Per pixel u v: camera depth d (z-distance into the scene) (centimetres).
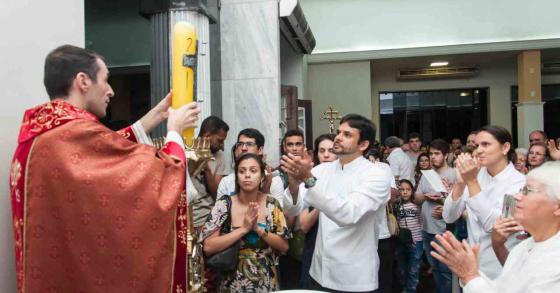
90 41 576
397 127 1309
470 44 1022
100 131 140
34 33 169
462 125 1289
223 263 245
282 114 716
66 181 134
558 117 1232
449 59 1123
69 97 148
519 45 1002
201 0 452
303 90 949
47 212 136
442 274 416
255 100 590
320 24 1086
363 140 248
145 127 167
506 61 1199
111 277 135
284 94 717
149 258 136
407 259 464
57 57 147
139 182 137
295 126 722
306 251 281
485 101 1273
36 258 137
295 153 366
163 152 148
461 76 1228
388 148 673
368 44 1071
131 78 660
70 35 189
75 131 137
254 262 256
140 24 567
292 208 262
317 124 1098
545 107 1241
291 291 172
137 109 663
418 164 593
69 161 135
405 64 1187
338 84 1091
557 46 988
